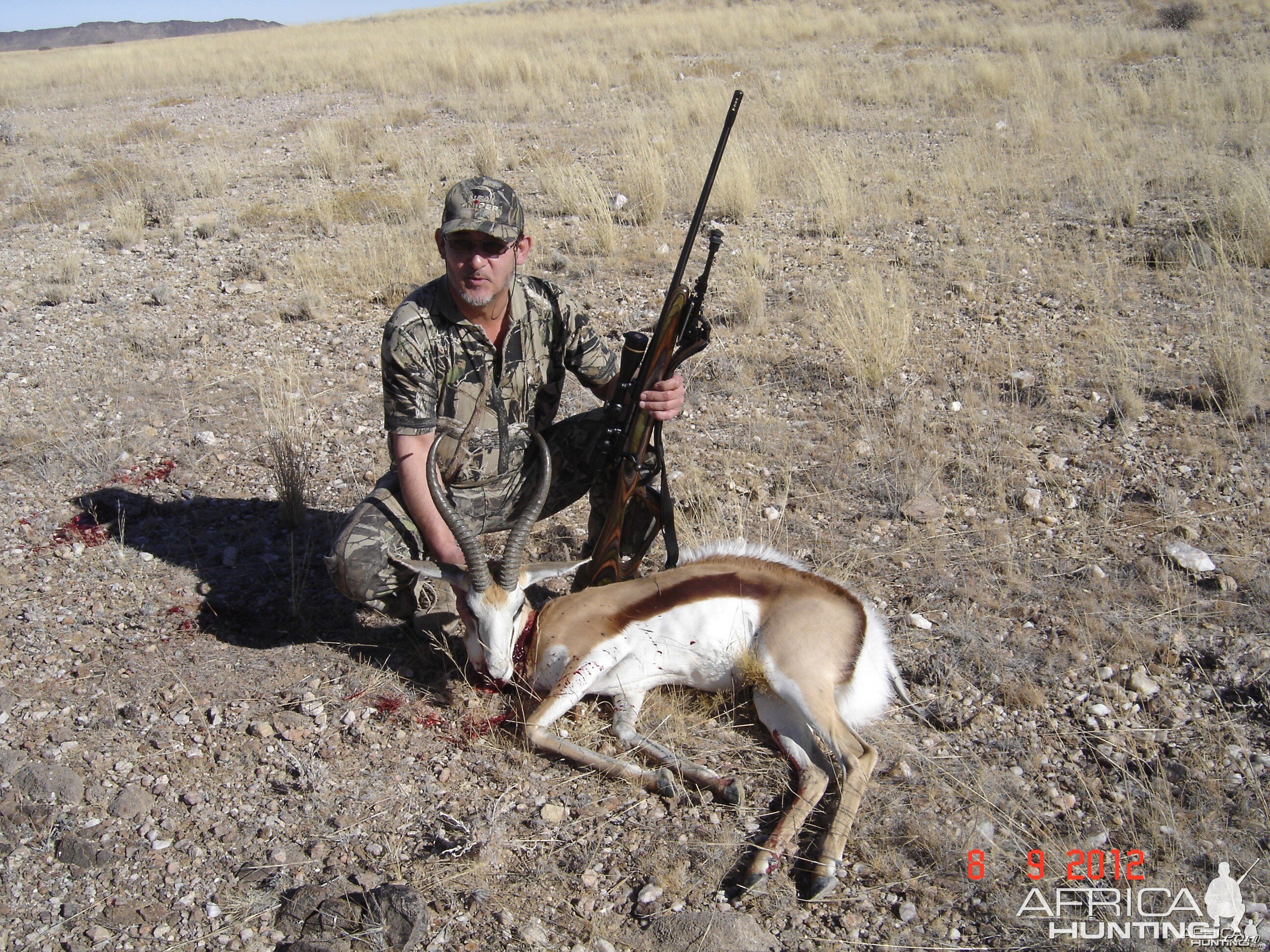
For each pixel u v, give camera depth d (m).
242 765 3.53
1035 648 4.02
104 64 32.28
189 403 6.56
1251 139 12.08
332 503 5.34
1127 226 9.52
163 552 4.88
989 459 5.48
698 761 3.57
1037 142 12.53
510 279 3.81
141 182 12.79
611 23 30.61
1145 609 4.21
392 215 10.95
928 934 2.87
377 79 21.22
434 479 3.45
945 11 27.66
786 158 12.28
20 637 4.19
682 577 3.86
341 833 3.25
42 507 5.28
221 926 2.92
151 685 3.91
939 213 10.23
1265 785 3.30
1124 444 5.60
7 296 8.79
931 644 4.07
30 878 3.09
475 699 3.90
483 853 3.12
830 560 4.62
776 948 2.83
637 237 9.75
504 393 4.03
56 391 6.75
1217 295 7.64
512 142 14.40
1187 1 23.27
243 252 9.98
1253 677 3.76
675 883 3.04
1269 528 4.73
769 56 21.50
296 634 4.29
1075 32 21.98
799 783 3.41
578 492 4.52
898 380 6.55
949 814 3.26
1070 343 7.00
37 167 14.72
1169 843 3.10
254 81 24.34
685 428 6.04
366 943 2.83
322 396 6.67
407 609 4.15
